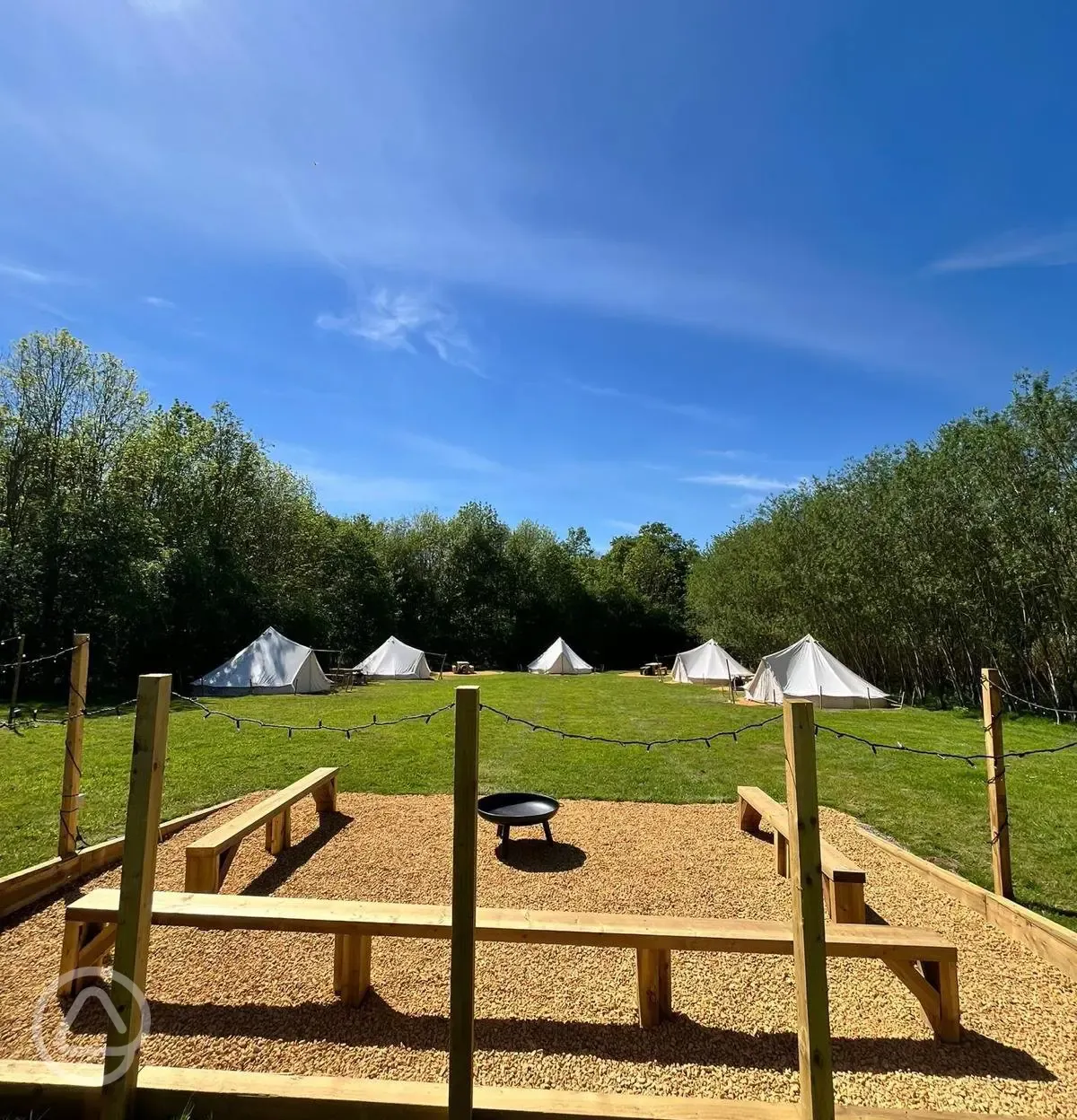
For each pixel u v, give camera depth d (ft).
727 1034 7.72
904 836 15.14
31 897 11.08
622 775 20.65
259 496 69.97
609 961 9.39
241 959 9.21
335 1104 5.94
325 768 17.01
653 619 111.65
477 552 98.37
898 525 45.73
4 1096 6.09
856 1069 7.15
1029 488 38.47
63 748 23.44
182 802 16.92
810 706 5.59
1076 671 38.27
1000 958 9.65
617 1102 5.96
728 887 12.16
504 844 13.83
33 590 46.83
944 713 40.06
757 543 67.51
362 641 84.02
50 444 50.11
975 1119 5.88
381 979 8.79
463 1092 5.42
